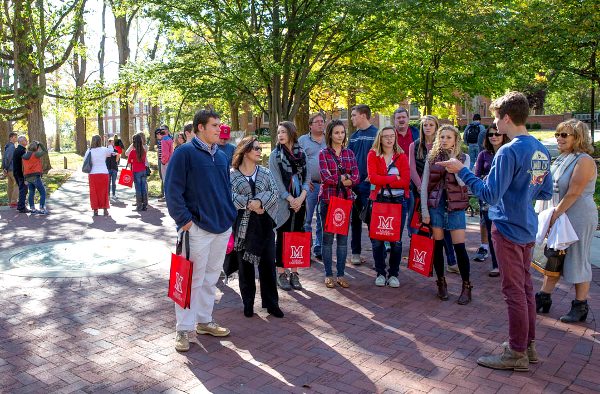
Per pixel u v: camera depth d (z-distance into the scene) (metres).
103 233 9.41
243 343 4.37
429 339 4.43
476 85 17.97
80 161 29.09
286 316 5.04
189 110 29.36
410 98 20.42
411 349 4.22
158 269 6.83
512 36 14.97
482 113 42.19
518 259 3.68
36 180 11.83
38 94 19.19
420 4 12.54
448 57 17.11
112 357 4.10
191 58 14.80
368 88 18.08
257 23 14.34
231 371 3.84
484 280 6.20
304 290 5.88
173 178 4.03
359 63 15.23
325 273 6.11
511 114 3.62
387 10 12.39
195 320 4.32
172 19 13.89
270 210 4.89
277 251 5.70
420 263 5.46
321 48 15.01
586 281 4.68
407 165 5.85
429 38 15.48
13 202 13.02
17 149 11.92
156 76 14.91
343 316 5.02
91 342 4.41
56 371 3.86
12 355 4.14
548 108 51.59
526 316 3.71
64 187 17.33
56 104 21.25
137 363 3.98
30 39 19.14
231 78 14.66
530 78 17.45
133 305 5.39
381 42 14.82
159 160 13.98
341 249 5.95
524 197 3.60
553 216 4.66
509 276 3.70
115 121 77.62
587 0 14.26
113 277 6.43
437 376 3.74
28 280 6.29
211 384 3.64
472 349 4.21
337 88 17.52
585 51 15.78
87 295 5.72
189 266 3.93
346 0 12.31
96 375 3.79
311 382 3.66
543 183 3.79
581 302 4.74
